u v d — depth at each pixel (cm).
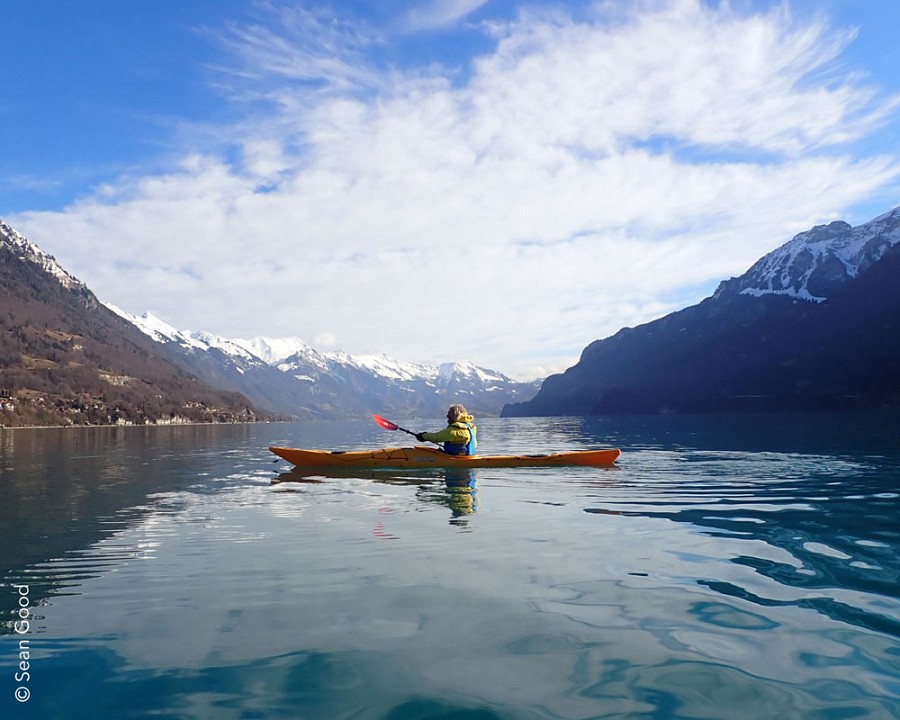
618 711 251
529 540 559
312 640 329
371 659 304
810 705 254
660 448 1844
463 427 1292
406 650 314
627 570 455
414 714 251
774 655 303
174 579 446
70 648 322
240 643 326
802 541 543
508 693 268
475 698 264
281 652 314
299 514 719
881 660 295
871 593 393
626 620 352
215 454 1973
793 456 1455
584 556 498
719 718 246
